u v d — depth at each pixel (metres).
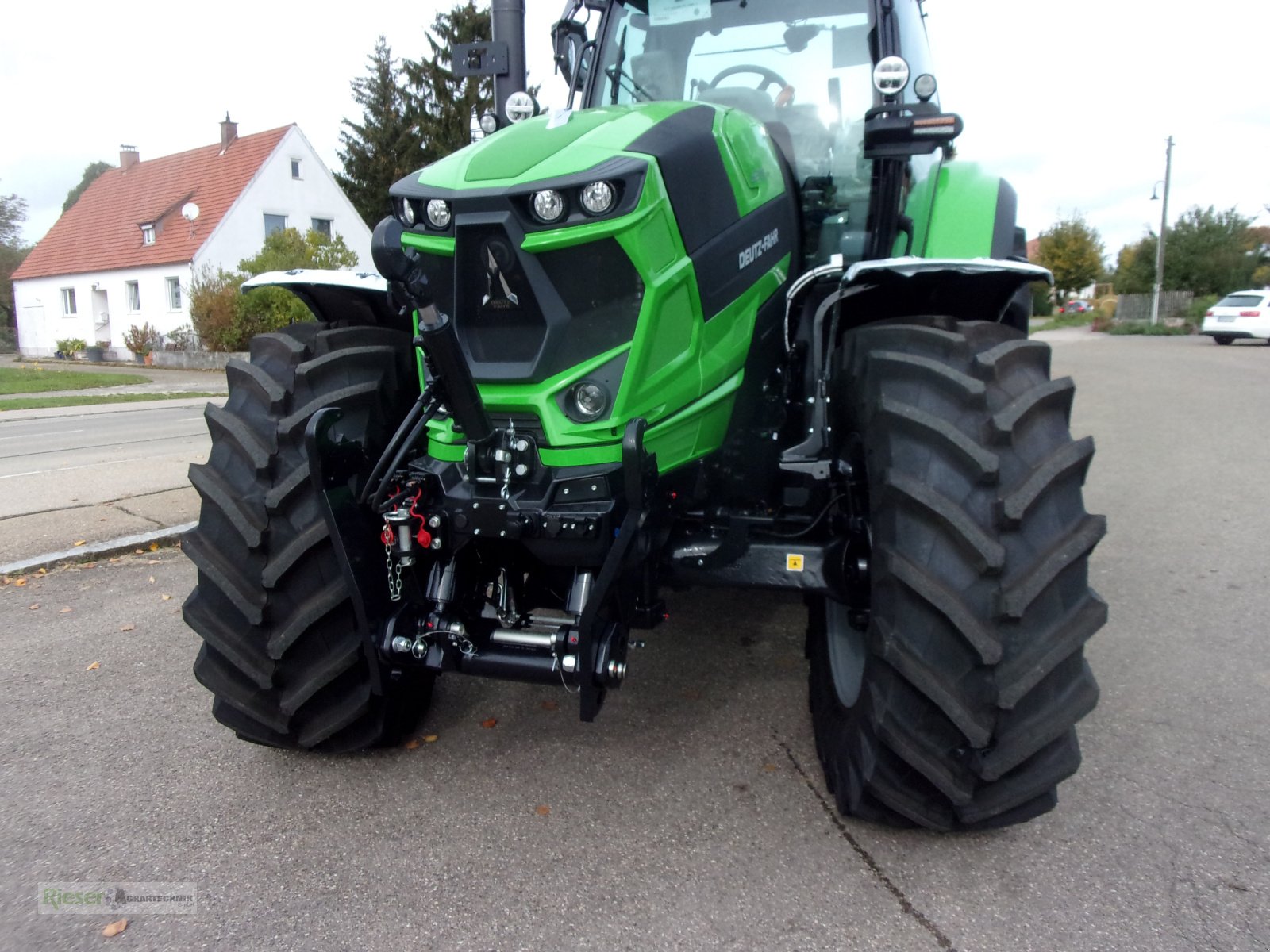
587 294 2.21
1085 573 2.24
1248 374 15.66
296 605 2.52
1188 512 5.80
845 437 2.66
